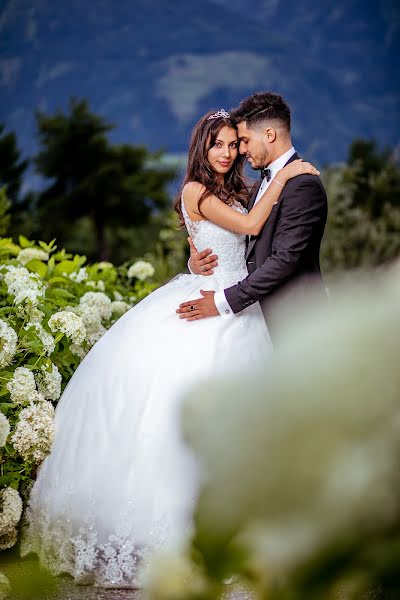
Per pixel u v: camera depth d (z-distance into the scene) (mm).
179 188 3688
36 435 3154
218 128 3469
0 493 3100
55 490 3117
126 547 2900
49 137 35375
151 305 3406
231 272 3484
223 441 629
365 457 604
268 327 3410
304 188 3398
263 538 621
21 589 795
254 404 631
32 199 30203
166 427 2992
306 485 604
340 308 657
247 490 616
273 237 3443
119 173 34125
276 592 636
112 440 3055
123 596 2797
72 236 32531
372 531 605
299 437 613
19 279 3824
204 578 703
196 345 3176
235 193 3611
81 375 3340
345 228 12961
